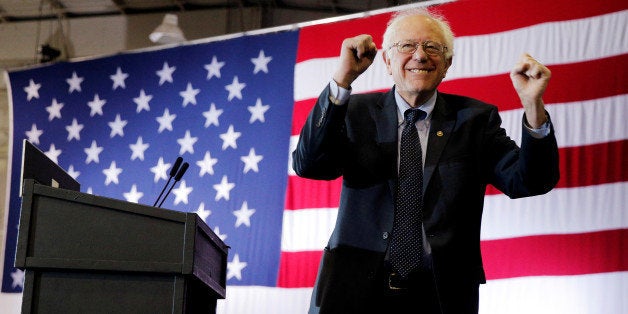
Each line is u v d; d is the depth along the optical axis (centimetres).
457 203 279
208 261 318
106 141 741
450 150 288
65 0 919
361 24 669
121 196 714
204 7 892
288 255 635
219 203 675
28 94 784
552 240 554
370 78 641
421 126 297
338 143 286
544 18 596
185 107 722
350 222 283
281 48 699
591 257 542
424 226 275
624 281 530
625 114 557
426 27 300
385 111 299
